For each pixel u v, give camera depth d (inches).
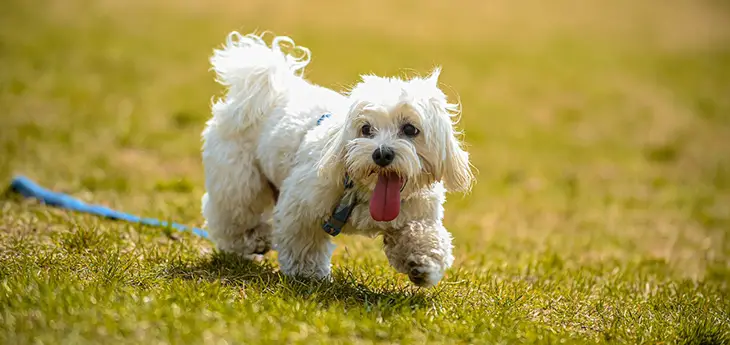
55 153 417.4
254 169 239.9
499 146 571.5
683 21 1305.4
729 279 297.7
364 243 285.0
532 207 421.4
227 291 201.0
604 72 901.2
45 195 303.6
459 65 858.1
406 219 210.8
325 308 196.9
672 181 509.7
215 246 256.4
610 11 1341.0
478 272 252.5
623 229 385.7
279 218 222.1
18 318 169.3
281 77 238.4
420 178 203.3
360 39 931.3
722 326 209.9
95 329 167.0
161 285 203.5
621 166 542.6
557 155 560.7
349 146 199.8
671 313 222.1
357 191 208.5
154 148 463.5
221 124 241.0
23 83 606.2
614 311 219.9
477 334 185.9
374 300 208.1
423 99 199.5
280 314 185.5
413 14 1157.1
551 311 216.1
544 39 1071.0
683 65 982.4
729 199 471.8
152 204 329.1
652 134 653.3
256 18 1014.4
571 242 345.7
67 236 243.9
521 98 747.4
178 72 719.7
